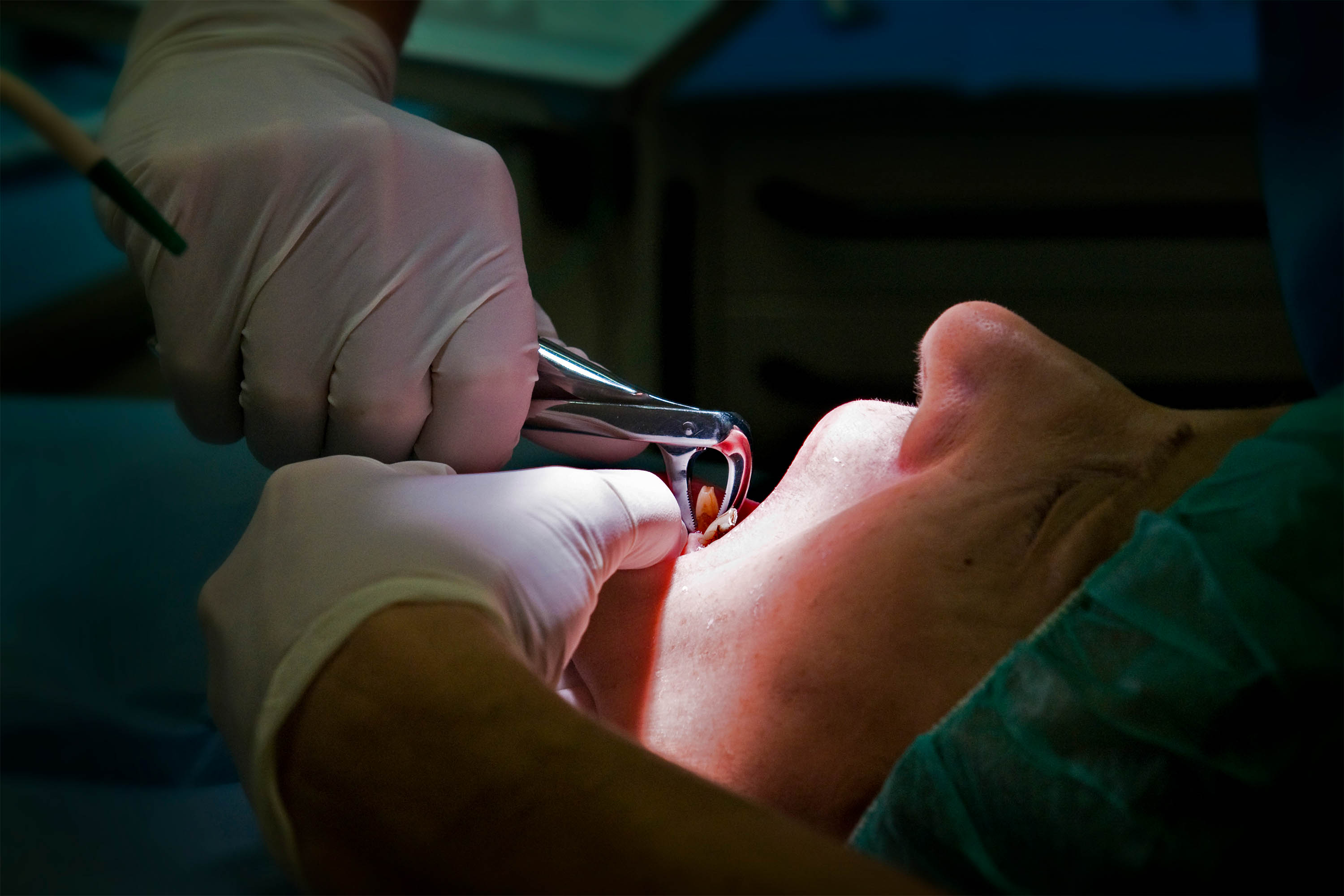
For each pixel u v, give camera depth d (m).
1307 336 0.69
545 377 0.90
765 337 1.59
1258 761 0.49
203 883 0.77
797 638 0.66
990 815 0.54
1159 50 1.51
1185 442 0.64
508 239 0.90
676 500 0.82
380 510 0.63
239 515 1.14
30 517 1.10
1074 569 0.61
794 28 1.60
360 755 0.47
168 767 0.93
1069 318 1.46
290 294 0.83
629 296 1.62
